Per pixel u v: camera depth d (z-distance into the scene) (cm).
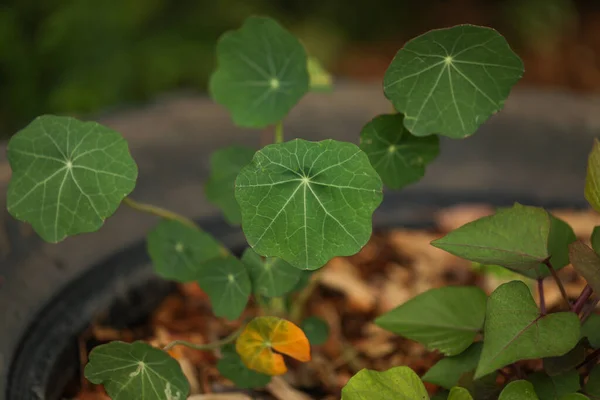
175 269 57
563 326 47
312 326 59
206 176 71
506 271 67
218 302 54
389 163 55
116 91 108
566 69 149
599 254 49
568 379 50
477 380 52
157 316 63
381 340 63
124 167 50
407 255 70
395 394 48
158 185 70
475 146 77
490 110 50
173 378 52
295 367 61
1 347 55
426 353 62
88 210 50
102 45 110
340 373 62
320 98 81
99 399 57
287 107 56
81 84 108
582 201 71
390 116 53
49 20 109
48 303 59
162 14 118
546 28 148
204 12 120
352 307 67
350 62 148
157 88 111
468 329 53
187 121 78
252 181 47
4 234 63
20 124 116
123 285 61
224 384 59
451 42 49
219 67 58
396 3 156
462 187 72
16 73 115
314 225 48
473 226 50
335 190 48
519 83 144
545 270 53
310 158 48
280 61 57
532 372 54
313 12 143
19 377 54
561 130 79
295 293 63
